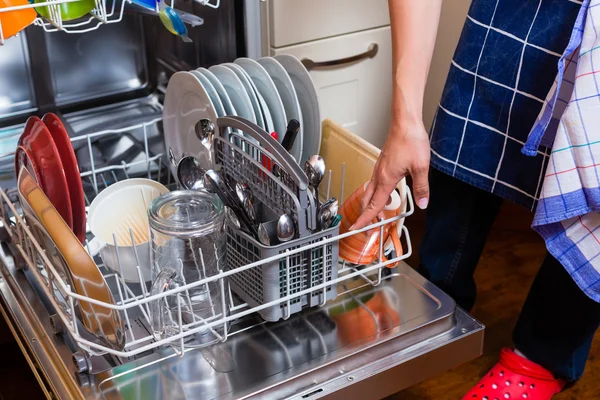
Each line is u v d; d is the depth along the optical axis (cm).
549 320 127
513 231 193
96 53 152
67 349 94
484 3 114
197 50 144
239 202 95
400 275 112
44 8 98
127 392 90
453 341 101
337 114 155
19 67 145
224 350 97
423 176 97
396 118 96
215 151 106
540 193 117
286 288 96
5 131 148
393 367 96
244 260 98
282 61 117
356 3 144
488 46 115
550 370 132
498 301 167
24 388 139
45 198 88
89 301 81
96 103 156
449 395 141
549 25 107
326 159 119
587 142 101
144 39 155
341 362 96
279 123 112
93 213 114
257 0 132
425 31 97
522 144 117
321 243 94
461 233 135
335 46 146
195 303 96
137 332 100
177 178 113
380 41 152
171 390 91
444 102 124
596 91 99
